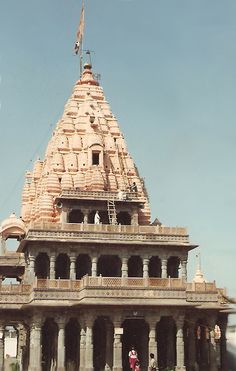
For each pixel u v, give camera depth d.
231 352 71.50
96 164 85.19
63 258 77.00
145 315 66.62
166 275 74.88
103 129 90.12
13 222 85.31
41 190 85.56
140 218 85.00
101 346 72.75
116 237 74.25
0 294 70.31
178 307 67.06
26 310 69.81
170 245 74.81
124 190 84.25
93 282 66.12
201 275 85.44
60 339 67.19
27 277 74.06
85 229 74.00
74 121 90.50
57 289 67.88
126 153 90.19
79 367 68.75
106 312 65.88
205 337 73.69
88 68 97.56
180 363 66.25
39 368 66.44
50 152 88.81
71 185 83.69
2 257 84.50
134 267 79.00
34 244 72.69
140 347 73.62
